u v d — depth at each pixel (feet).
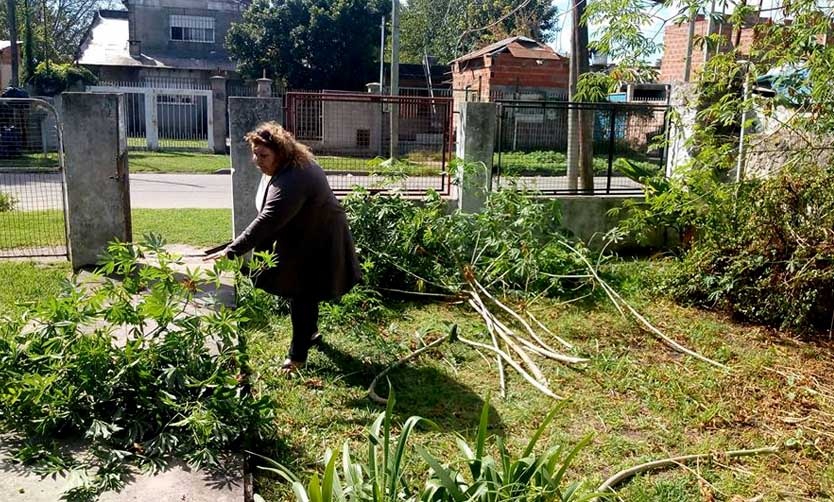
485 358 16.28
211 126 74.49
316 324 14.51
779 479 11.54
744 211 20.17
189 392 11.71
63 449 10.98
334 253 14.05
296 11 91.61
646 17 21.75
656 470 11.59
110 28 110.93
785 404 14.43
